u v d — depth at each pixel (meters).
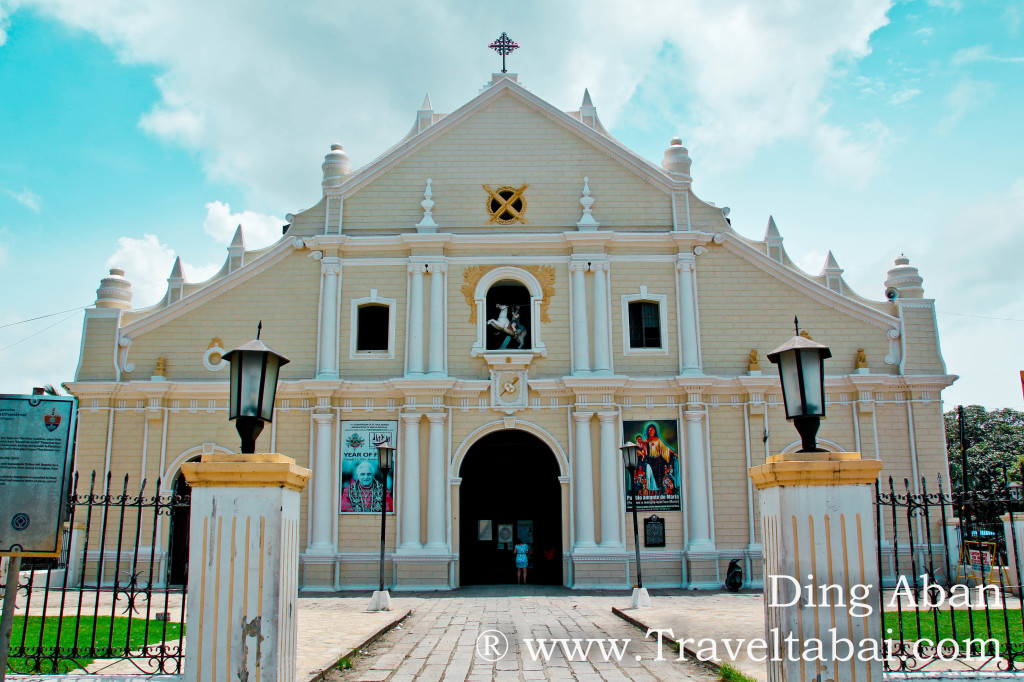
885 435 26.56
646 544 25.70
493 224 27.97
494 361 26.62
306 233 27.92
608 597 23.33
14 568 9.17
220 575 8.18
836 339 27.38
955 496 11.73
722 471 26.30
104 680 10.02
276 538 8.24
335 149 29.06
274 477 8.29
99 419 26.58
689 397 26.42
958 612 16.83
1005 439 60.31
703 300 27.52
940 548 25.55
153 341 27.25
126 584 25.31
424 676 11.95
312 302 27.44
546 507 29.56
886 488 26.17
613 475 25.89
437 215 28.03
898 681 9.65
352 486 25.94
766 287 27.62
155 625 15.45
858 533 8.02
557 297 27.36
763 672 11.12
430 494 25.69
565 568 25.72
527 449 29.95
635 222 28.08
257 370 9.03
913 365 27.09
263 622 8.12
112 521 25.97
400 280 27.47
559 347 27.05
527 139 28.55
